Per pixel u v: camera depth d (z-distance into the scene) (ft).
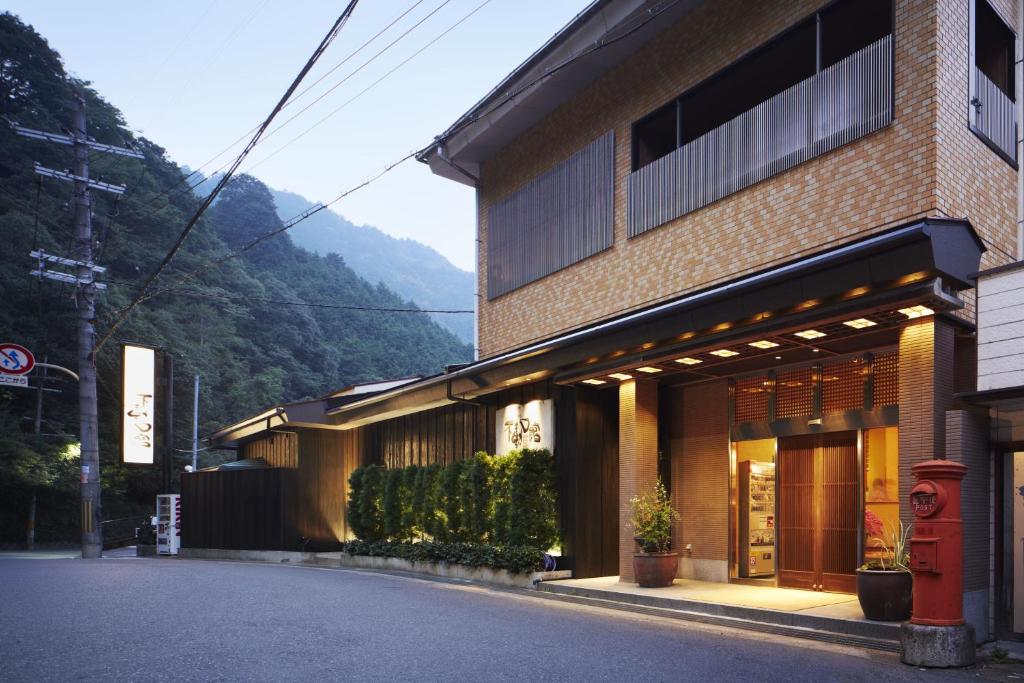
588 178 55.21
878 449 38.81
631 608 38.88
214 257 237.25
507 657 24.04
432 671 21.90
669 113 49.88
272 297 281.54
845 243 37.24
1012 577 30.04
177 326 190.39
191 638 25.85
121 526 138.62
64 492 136.05
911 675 23.99
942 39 35.01
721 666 23.67
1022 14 38.09
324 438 80.33
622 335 42.65
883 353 38.63
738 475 45.73
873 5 38.55
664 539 44.73
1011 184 38.34
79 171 88.43
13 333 139.95
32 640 25.03
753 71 44.37
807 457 42.11
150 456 95.96
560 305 57.16
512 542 50.34
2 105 155.94
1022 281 29.14
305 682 20.42
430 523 60.54
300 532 77.41
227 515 84.89
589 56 52.19
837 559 40.16
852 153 37.52
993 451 30.99
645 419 47.21
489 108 60.70
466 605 36.91
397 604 36.17
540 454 51.65
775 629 32.14
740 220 43.06
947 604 25.95
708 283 44.62
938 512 26.43
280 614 31.68
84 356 86.63
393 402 69.10
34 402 144.77
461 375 57.82
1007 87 39.73
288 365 265.34
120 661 22.30
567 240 56.90
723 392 46.70
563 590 45.01
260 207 383.04
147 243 193.98
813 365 41.88
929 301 30.14
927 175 34.22
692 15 47.75
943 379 32.12
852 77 37.86
